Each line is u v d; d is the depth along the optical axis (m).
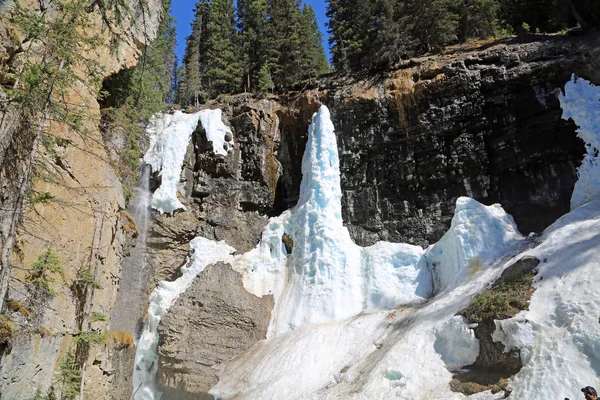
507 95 26.95
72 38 13.76
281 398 19.80
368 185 30.31
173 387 23.89
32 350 14.52
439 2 34.88
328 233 27.88
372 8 37.16
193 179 32.50
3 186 13.40
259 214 32.69
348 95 31.53
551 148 25.00
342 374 19.88
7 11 15.09
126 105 29.05
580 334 14.36
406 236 28.34
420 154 29.31
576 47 26.00
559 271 17.28
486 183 26.97
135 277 27.73
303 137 33.84
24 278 14.81
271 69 40.62
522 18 34.09
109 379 20.72
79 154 19.77
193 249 30.00
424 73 29.75
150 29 29.86
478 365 16.89
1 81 14.47
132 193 28.83
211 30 48.19
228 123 34.16
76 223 19.02
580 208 20.89
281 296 27.84
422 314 21.20
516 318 16.16
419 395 16.61
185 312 25.50
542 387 13.70
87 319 19.19
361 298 26.08
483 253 22.41
